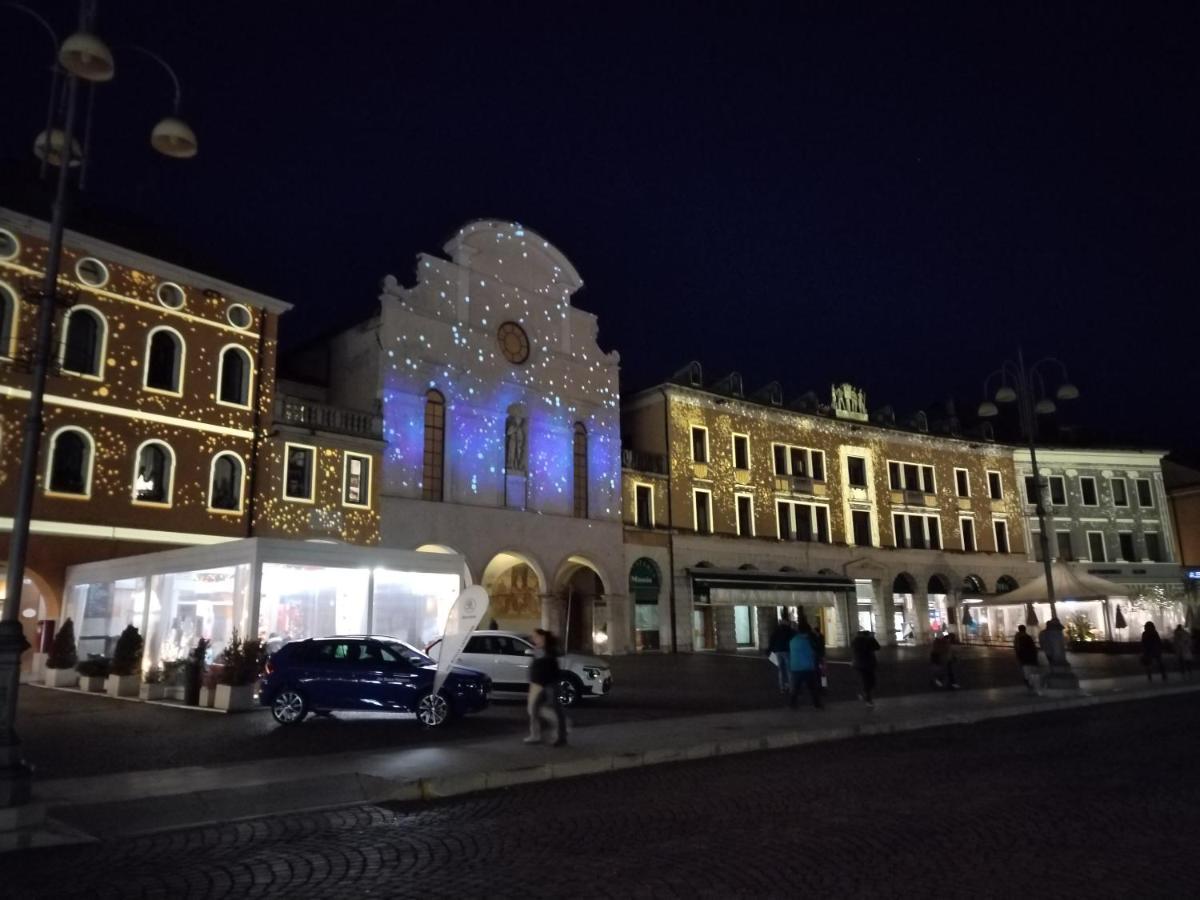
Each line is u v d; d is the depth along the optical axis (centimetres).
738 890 682
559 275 4228
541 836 876
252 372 3084
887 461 5447
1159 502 6103
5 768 947
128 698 2170
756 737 1498
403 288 3603
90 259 2748
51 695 2231
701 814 959
